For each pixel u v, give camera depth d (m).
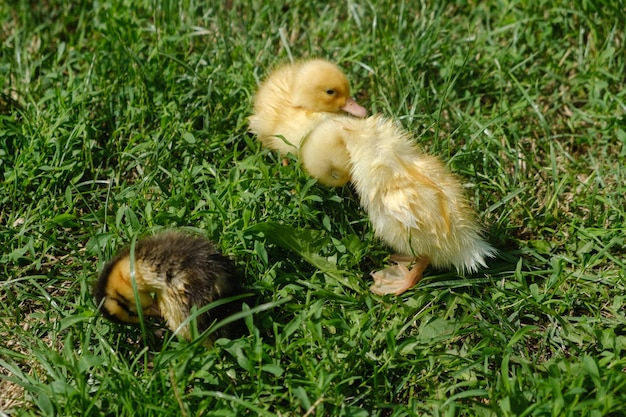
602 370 0.80
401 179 0.87
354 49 1.10
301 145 0.92
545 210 0.97
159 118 1.01
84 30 1.12
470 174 0.98
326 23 1.14
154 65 1.05
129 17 1.11
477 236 0.90
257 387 0.81
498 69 1.07
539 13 1.13
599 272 0.91
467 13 1.16
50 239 0.91
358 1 1.14
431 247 0.88
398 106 1.03
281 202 0.92
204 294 0.82
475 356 0.84
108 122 1.02
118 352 0.84
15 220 0.94
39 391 0.81
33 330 0.87
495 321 0.88
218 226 0.90
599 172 1.00
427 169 0.89
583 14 1.10
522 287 0.89
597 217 0.96
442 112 1.05
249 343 0.82
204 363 0.81
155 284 0.82
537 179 1.00
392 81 1.05
